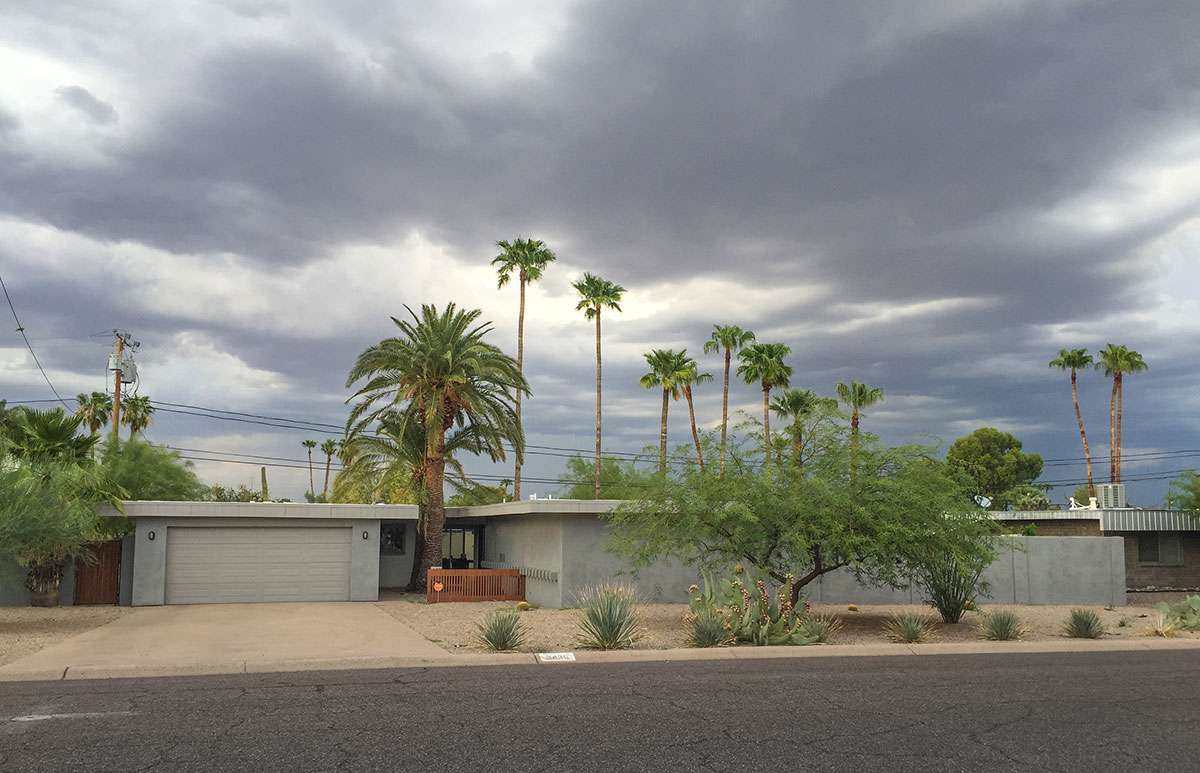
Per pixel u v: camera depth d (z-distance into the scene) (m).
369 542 29.52
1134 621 22.34
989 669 13.54
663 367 59.72
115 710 10.03
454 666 13.90
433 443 33.03
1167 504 35.84
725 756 7.96
